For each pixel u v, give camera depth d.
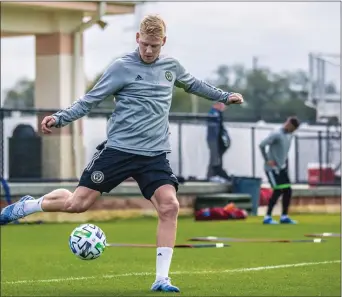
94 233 12.62
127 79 12.30
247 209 30.70
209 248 19.36
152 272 15.27
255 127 33.69
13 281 14.23
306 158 36.72
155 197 12.41
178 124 31.31
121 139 12.35
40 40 33.16
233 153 33.84
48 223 27.33
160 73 12.41
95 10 32.22
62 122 12.29
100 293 12.74
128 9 33.06
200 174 32.06
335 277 14.45
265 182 34.53
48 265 16.50
